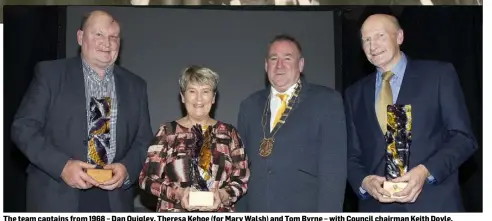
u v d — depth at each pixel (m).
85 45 3.24
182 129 3.06
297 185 3.18
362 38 3.23
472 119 4.30
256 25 4.85
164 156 3.04
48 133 3.22
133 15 4.83
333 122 3.18
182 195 2.97
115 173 3.17
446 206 3.20
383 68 3.24
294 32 4.80
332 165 3.15
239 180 3.04
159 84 4.86
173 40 4.86
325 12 4.75
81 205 3.27
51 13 4.39
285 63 3.20
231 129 3.11
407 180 3.09
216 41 4.87
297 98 3.25
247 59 4.86
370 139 3.21
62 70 3.28
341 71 4.71
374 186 3.12
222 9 4.85
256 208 3.20
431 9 4.47
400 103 3.19
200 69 3.07
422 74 3.21
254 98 3.33
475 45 4.41
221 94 4.85
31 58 4.29
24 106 3.24
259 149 3.22
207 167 3.01
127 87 3.36
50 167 3.15
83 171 3.13
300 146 3.19
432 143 3.14
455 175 3.26
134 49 4.84
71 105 3.23
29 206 3.32
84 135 3.22
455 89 3.16
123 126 3.28
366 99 3.25
